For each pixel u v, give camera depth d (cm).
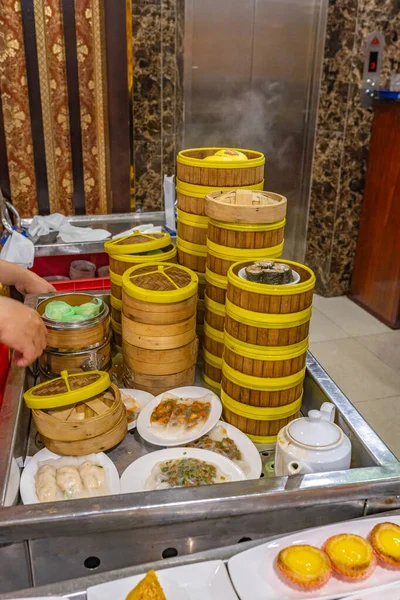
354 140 382
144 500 94
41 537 91
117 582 82
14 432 111
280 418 124
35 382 145
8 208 296
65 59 288
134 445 122
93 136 309
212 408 128
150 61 349
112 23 287
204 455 114
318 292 434
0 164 300
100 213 328
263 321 115
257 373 120
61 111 298
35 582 96
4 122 292
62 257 261
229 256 130
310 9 365
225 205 125
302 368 124
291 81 381
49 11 277
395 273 366
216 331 139
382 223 376
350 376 317
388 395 300
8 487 98
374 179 382
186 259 150
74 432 112
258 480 99
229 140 389
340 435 108
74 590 84
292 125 395
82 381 122
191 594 82
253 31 362
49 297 157
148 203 385
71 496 103
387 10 353
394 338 364
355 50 358
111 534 94
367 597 81
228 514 94
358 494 98
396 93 342
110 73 297
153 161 375
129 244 153
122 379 146
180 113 369
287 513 97
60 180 313
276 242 132
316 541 90
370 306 399
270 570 85
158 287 130
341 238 409
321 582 82
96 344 136
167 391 134
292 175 410
